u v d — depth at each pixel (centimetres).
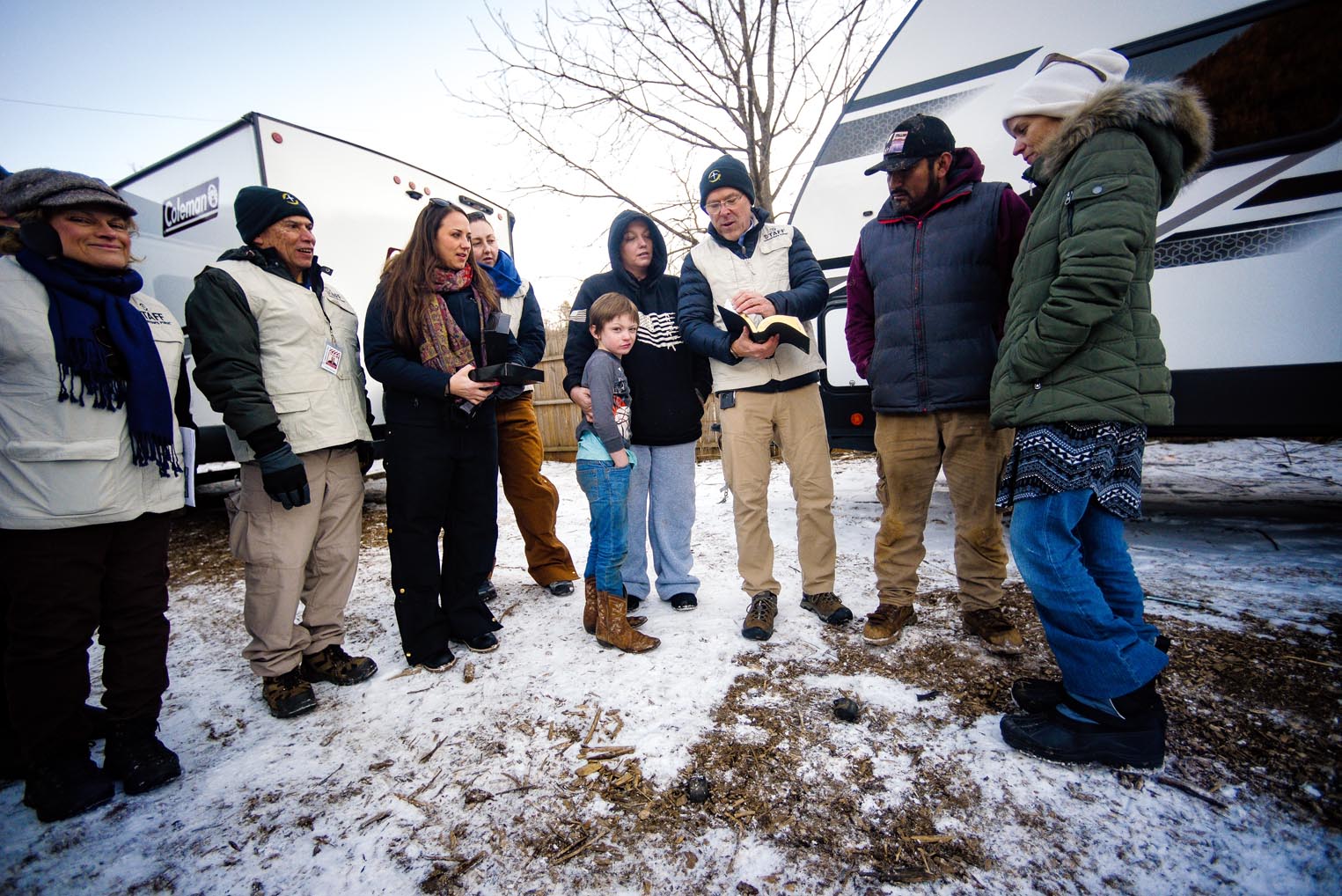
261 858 147
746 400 251
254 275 206
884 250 230
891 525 235
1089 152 152
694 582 288
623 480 240
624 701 205
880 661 221
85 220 167
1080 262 146
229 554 452
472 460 248
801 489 258
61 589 165
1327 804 141
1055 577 159
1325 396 264
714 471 650
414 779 173
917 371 221
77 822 163
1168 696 185
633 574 286
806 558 261
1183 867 128
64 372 162
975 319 213
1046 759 162
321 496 223
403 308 229
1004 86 313
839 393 370
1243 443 614
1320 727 167
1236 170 273
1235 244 276
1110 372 153
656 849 142
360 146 451
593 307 239
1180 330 290
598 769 171
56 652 166
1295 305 267
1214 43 271
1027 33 308
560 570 326
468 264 251
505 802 161
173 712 222
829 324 371
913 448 228
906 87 339
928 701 194
